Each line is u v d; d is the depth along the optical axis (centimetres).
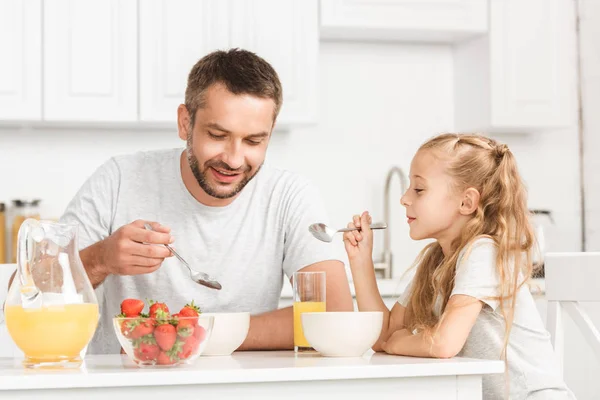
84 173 400
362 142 426
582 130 444
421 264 204
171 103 374
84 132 400
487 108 409
